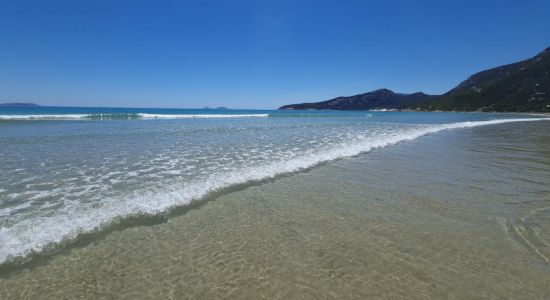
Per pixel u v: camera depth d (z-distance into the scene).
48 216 5.60
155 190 7.23
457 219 5.79
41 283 3.75
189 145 14.52
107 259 4.28
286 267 4.15
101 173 8.85
